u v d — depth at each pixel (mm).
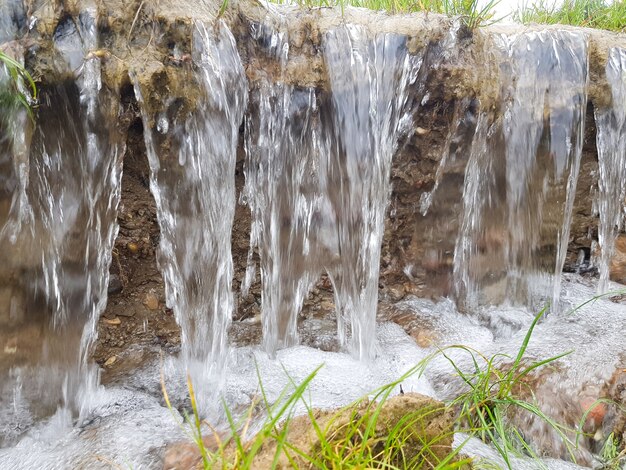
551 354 2439
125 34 2023
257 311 2828
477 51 2648
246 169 2465
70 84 1923
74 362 2229
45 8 1901
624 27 3410
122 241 2449
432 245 3023
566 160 2908
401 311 2975
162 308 2621
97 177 2072
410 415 1485
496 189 2906
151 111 2055
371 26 2533
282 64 2389
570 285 3291
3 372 2053
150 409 2168
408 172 2791
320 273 2779
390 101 2508
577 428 2088
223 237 2357
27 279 2037
